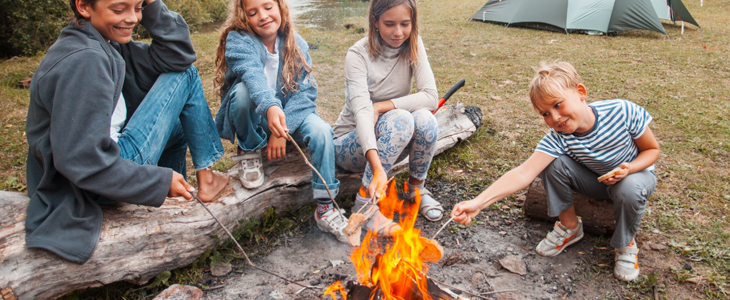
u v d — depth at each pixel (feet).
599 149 7.32
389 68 8.88
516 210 9.57
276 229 8.95
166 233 7.11
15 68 22.77
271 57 8.45
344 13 46.50
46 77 5.98
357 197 8.65
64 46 6.11
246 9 7.99
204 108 8.07
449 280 7.66
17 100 16.98
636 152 7.54
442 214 9.53
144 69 7.57
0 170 11.67
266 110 7.47
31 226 6.24
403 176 10.93
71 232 6.34
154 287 7.39
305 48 8.92
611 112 7.23
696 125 13.73
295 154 9.49
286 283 7.57
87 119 5.96
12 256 5.99
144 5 7.22
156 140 7.25
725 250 7.90
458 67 22.03
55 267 6.26
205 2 46.91
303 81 8.67
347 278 7.60
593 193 7.84
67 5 28.78
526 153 12.17
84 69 5.99
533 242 8.60
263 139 8.41
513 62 22.98
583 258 8.09
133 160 6.88
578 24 30.86
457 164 11.69
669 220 8.82
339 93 17.75
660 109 15.30
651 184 7.24
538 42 28.17
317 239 8.74
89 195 6.69
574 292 7.34
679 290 7.21
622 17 29.86
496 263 8.08
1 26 27.37
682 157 11.65
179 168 9.12
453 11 41.70
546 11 31.99
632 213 7.12
